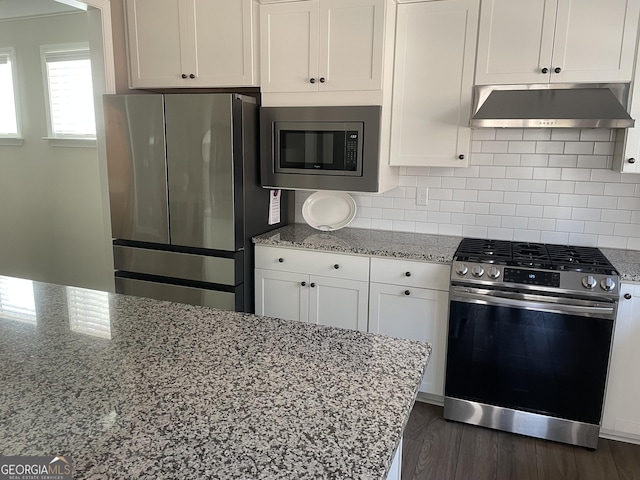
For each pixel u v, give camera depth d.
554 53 2.47
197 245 2.86
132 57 3.14
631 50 2.36
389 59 2.71
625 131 2.45
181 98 2.71
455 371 2.58
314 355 1.28
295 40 2.74
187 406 1.02
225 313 1.60
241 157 2.77
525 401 2.47
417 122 2.79
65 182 4.23
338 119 2.72
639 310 2.28
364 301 2.78
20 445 0.89
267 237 3.01
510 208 2.97
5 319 1.52
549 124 2.39
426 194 3.14
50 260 4.45
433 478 2.18
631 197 2.73
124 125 2.88
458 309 2.51
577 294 2.30
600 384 2.34
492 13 2.55
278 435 0.93
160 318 1.54
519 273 2.38
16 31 4.10
